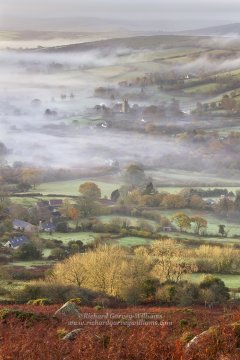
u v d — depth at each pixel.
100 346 27.16
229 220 176.38
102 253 88.94
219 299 74.44
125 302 71.88
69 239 143.00
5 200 189.00
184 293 72.06
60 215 172.88
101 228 153.00
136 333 30.39
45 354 25.81
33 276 96.19
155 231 153.62
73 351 25.59
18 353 26.25
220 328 27.34
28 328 34.34
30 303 60.47
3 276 92.44
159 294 72.69
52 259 119.50
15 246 132.88
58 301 66.00
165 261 92.31
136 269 81.38
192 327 34.28
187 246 132.62
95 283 78.69
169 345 25.45
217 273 98.50
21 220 163.62
